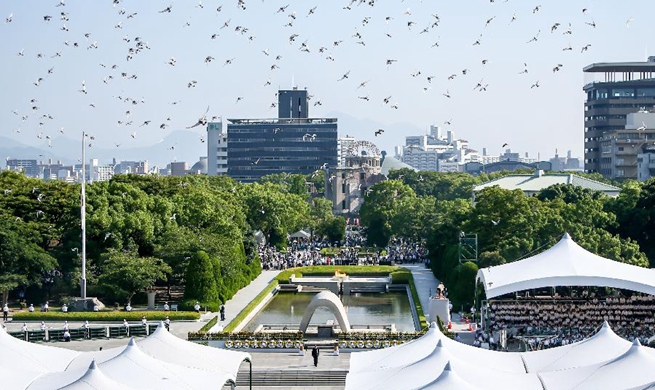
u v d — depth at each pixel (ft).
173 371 364.58
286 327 600.80
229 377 375.45
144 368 360.89
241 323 632.79
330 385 468.34
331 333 580.30
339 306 570.46
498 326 554.05
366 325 618.03
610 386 329.52
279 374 476.13
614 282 538.88
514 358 387.14
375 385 350.23
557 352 385.91
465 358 380.58
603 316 563.48
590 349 380.78
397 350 396.16
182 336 571.69
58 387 344.28
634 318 562.25
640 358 343.46
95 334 580.30
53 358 399.65
